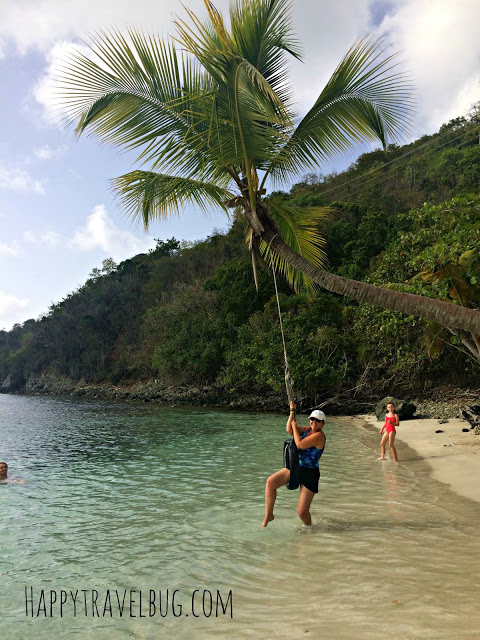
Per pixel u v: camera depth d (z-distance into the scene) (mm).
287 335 29906
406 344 22891
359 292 6816
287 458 6820
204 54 6887
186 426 22031
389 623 3891
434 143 60125
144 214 8953
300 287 10289
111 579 5180
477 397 24531
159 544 6262
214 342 38219
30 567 5586
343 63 7449
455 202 13875
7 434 20578
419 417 21141
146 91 8047
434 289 12367
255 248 8055
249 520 7238
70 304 78062
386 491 8828
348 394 28531
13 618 4348
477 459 11172
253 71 6406
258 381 31438
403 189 54000
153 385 47812
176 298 47812
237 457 13500
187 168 8141
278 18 7699
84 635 4023
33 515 7820
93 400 46250
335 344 29047
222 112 7363
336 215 40438
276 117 6730
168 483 10219
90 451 15422
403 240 16500
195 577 5129
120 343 63719
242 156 7566
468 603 4199
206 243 62656
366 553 5629
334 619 4023
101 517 7660
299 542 6129
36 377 74312
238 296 38469
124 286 72375
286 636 3795
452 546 5793
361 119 8023
